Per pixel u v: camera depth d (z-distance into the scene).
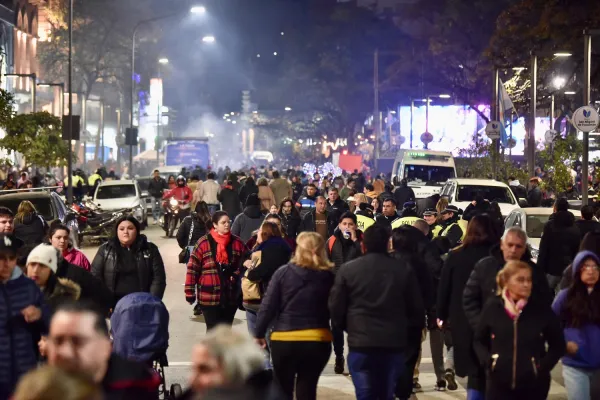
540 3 43.81
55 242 10.89
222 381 4.36
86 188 44.81
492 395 7.89
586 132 26.28
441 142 80.44
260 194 28.38
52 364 4.13
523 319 7.74
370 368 8.71
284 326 8.97
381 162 72.44
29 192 24.22
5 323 7.63
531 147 42.19
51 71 88.06
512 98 55.31
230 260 12.13
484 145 49.69
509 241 8.70
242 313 18.22
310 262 9.02
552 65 50.44
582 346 8.52
